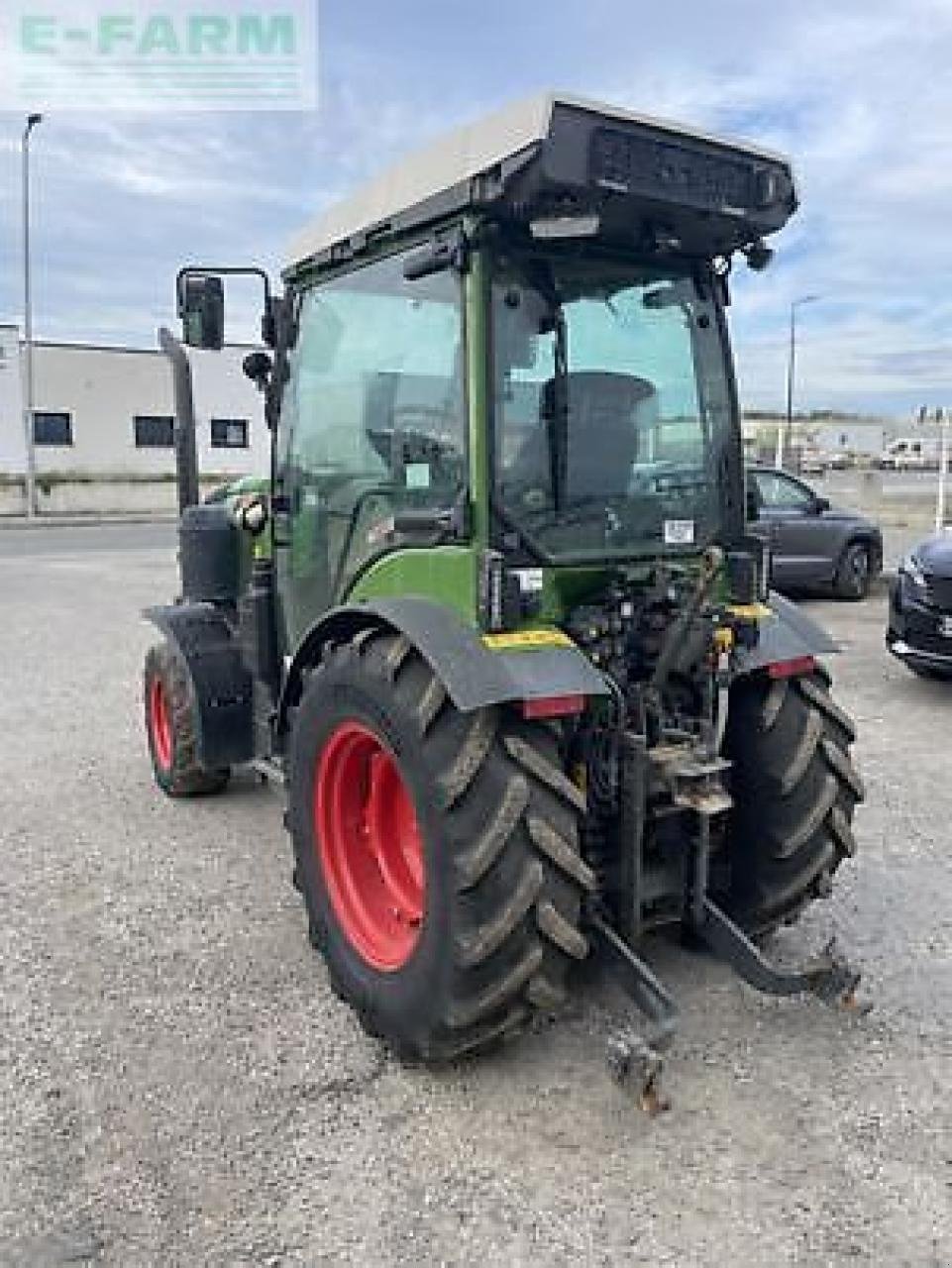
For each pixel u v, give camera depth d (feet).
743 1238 7.52
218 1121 8.79
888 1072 9.56
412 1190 8.00
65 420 111.86
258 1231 7.57
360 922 10.33
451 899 8.82
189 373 16.93
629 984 9.36
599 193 8.69
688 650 9.98
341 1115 8.88
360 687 9.75
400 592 10.68
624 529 10.25
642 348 10.37
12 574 48.65
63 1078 9.36
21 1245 7.39
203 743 15.23
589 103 8.46
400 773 9.34
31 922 12.51
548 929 8.77
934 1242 7.49
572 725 9.75
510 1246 7.44
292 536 13.46
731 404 11.12
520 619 9.43
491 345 9.37
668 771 9.57
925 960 11.65
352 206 11.05
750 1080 9.41
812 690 11.23
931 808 16.60
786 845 10.70
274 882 13.73
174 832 15.51
